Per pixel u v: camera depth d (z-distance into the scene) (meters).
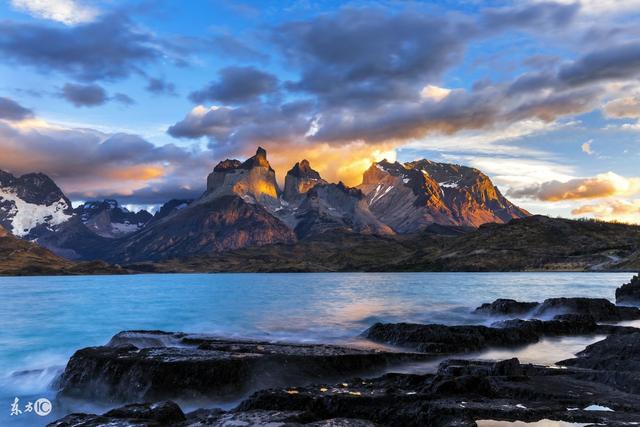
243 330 54.44
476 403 21.83
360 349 37.44
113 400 29.42
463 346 39.88
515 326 49.78
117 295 128.12
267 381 30.19
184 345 41.34
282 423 18.39
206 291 142.62
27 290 161.62
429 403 21.48
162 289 159.38
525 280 182.00
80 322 66.94
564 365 33.44
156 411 20.67
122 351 34.19
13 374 35.41
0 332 58.19
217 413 22.44
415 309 77.81
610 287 137.12
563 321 50.56
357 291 129.75
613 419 20.09
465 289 133.75
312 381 30.98
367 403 21.77
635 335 36.62
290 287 162.62
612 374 26.66
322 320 63.72
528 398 23.48
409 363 35.38
